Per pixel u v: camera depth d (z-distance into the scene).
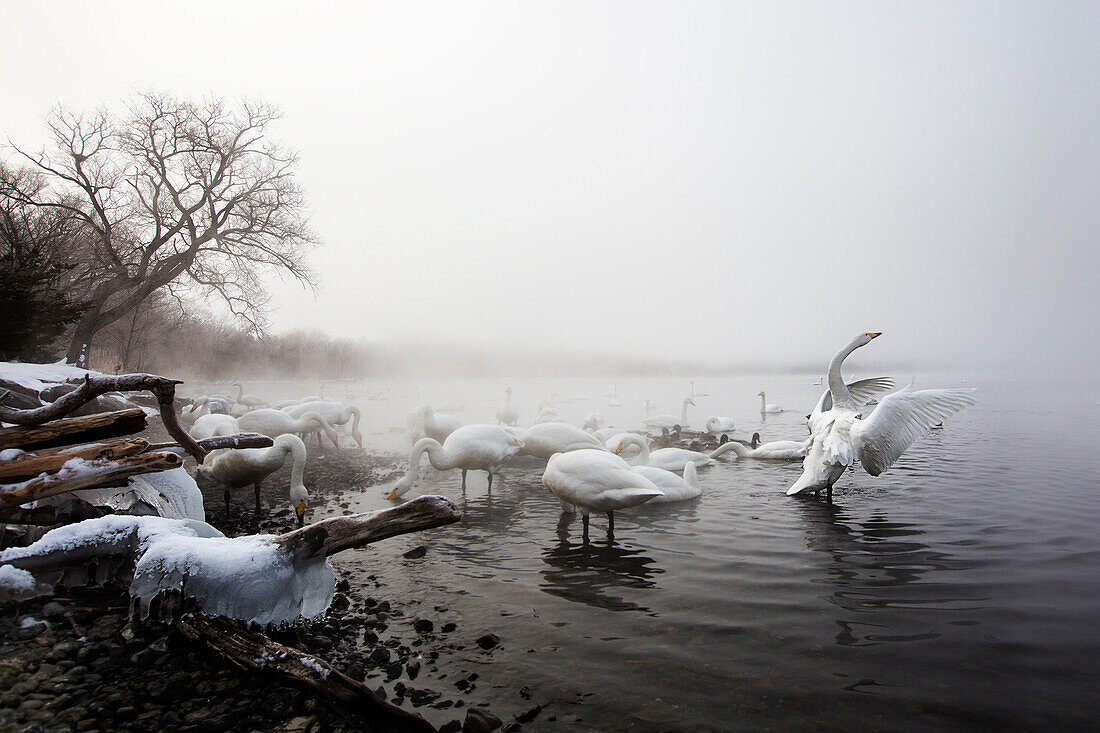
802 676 5.16
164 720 4.34
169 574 5.21
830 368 12.46
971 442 19.38
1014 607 6.52
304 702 4.64
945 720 4.49
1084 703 4.69
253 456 10.06
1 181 29.06
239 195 35.53
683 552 8.63
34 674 4.76
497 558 8.50
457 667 5.37
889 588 7.12
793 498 12.03
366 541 5.38
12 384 11.80
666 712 4.64
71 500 6.56
